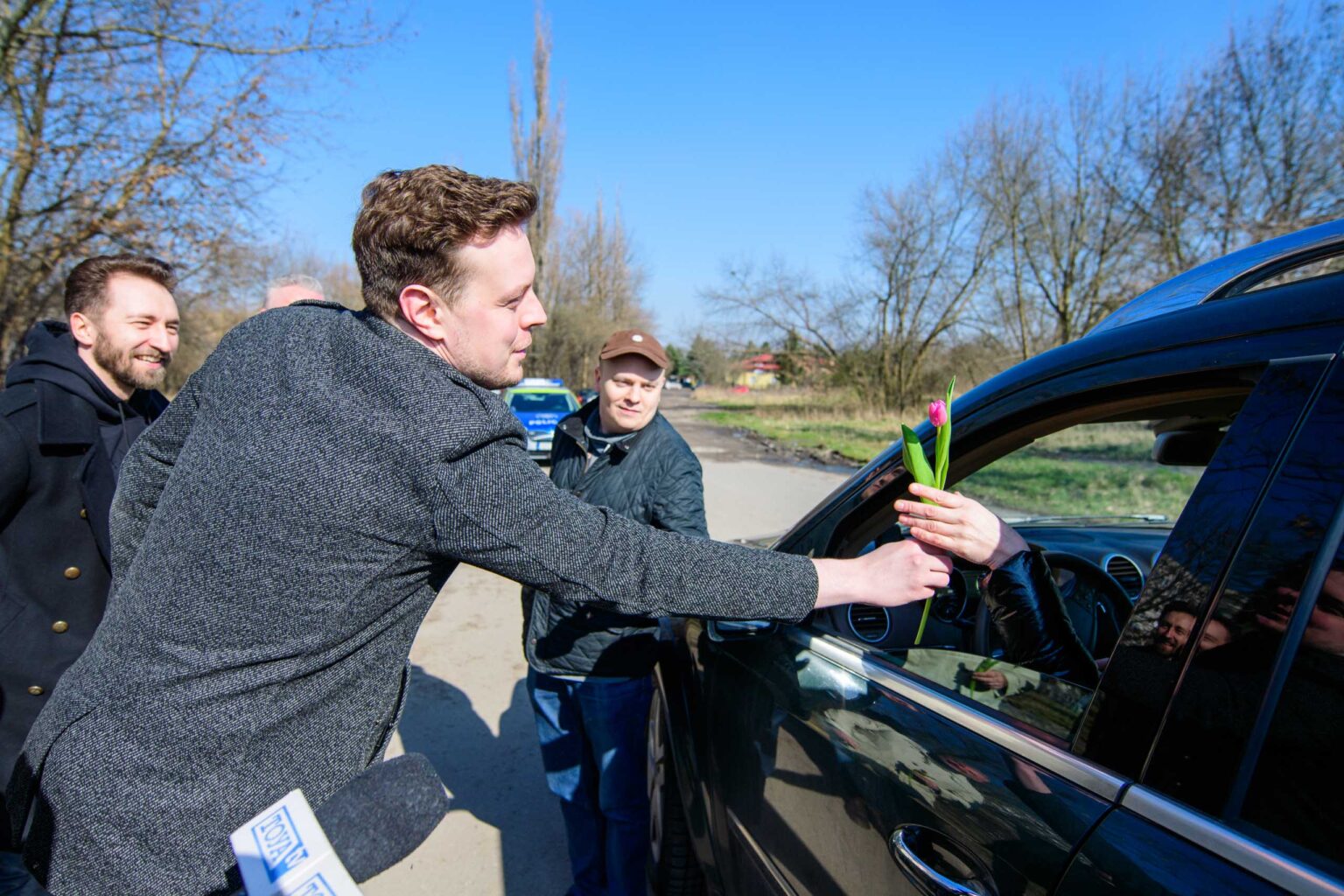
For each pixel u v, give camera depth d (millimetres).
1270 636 798
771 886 1495
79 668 1163
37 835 1104
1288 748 755
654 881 2320
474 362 1194
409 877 2578
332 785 1182
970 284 26328
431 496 1094
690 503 2070
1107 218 20156
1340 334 839
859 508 1598
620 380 2090
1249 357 923
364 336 1139
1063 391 1191
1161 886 782
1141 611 937
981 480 8922
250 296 13086
